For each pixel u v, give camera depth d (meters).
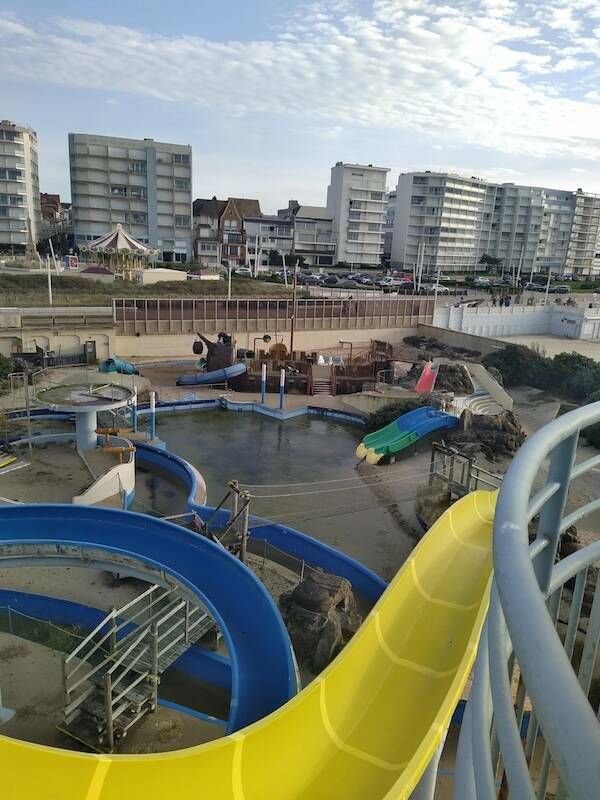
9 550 17.72
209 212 121.75
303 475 32.00
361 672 11.63
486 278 124.38
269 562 21.69
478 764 2.34
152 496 28.58
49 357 45.06
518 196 144.62
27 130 113.38
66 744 14.46
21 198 113.00
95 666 16.27
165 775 9.42
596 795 1.20
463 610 13.52
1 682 15.88
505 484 2.66
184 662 16.92
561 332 69.69
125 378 42.38
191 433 37.97
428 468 32.97
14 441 29.81
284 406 42.84
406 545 25.14
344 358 52.25
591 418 3.40
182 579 16.39
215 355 47.59
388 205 150.50
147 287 71.88
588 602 16.75
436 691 11.38
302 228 127.56
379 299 61.97
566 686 1.48
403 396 41.88
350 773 9.87
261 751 9.98
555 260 157.00
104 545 17.77
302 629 17.47
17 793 8.90
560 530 3.53
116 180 112.62
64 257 104.56
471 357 54.53
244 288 76.81
